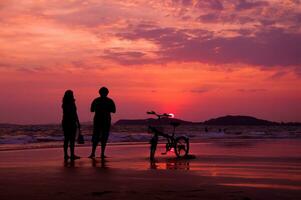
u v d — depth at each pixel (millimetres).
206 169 9773
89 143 25234
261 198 5809
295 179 7875
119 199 5742
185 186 6910
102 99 13453
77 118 12859
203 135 45219
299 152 16281
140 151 17328
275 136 42312
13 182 7355
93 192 6309
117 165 10727
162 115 13109
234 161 12070
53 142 26656
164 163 11398
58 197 5895
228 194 6129
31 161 11945
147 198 5820
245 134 49062
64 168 9836
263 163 11406
